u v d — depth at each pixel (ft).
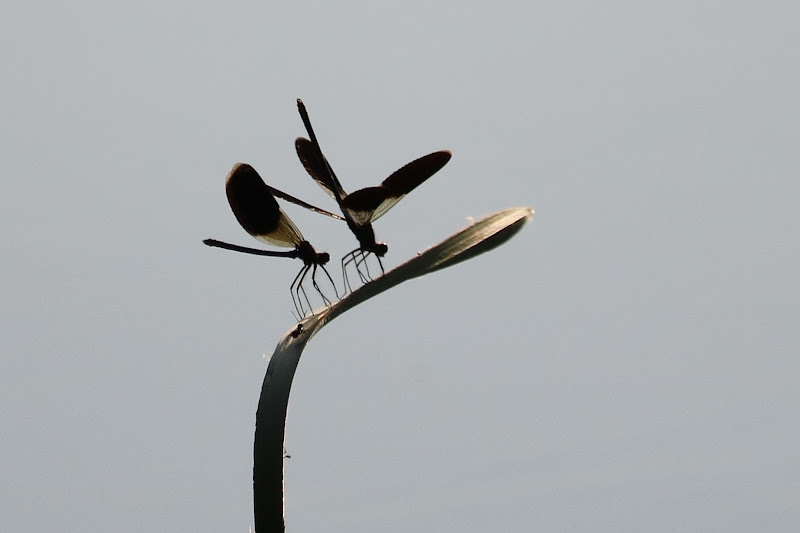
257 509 7.67
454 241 7.77
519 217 7.78
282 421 7.68
